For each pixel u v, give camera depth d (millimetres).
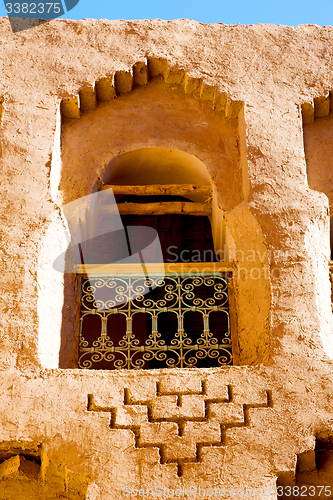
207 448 4965
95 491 4750
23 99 6906
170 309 6328
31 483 5082
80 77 7113
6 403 5121
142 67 7270
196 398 5223
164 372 5348
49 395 5180
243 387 5258
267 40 7441
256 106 6949
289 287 5742
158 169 7547
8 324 5504
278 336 5480
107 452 4930
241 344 6023
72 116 7184
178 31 7492
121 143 7129
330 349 5609
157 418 5125
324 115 7262
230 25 7566
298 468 5000
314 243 6117
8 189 6277
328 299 6062
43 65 7168
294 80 7164
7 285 5695
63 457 4910
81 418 5078
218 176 6926
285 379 5270
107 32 7434
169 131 7215
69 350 6062
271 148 6633
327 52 7375
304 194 6320
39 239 5977
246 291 6191
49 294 5926
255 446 4969
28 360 5348
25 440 4977
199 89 7332
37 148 6570
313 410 5121
